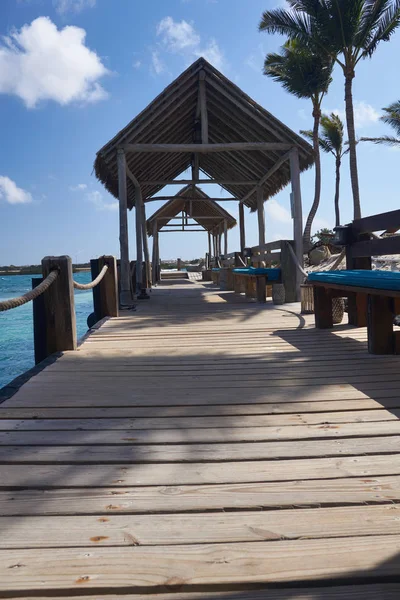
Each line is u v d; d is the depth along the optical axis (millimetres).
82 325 12430
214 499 1720
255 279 10539
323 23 18406
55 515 1626
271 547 1432
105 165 9922
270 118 9578
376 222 5453
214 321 6824
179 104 9555
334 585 1281
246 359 4176
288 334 5504
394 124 23250
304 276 9266
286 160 10547
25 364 8031
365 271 4906
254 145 9633
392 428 2406
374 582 1288
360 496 1720
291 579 1280
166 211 22266
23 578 1300
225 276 14188
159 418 2615
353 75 19719
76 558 1387
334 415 2625
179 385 3312
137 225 13211
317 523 1560
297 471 1942
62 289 4551
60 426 2498
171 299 10977
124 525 1562
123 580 1285
